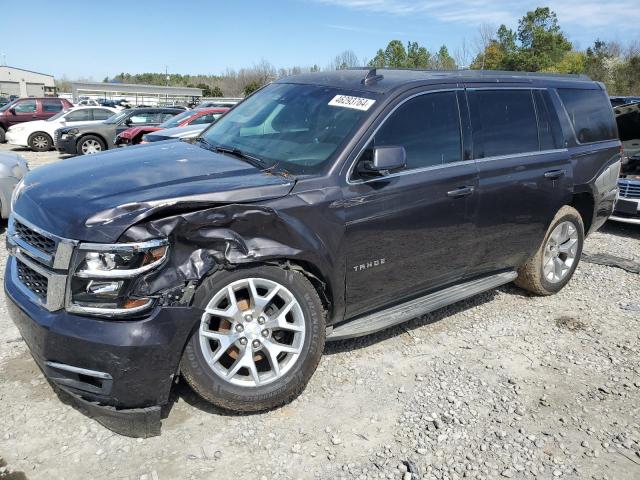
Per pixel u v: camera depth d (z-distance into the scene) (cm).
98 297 269
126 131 1341
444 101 407
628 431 330
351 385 360
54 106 2219
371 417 329
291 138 377
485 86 439
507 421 333
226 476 276
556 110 495
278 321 317
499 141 438
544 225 482
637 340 446
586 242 735
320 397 345
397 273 380
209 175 323
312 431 313
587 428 331
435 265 405
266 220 305
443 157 398
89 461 280
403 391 357
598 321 480
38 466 275
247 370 324
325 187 333
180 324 282
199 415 320
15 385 338
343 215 338
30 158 1672
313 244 322
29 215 297
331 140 358
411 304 407
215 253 291
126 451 288
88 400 280
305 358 325
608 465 300
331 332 359
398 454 299
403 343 421
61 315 272
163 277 277
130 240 270
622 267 625
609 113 556
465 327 455
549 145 483
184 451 291
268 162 355
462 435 318
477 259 437
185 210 286
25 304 288
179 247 283
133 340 269
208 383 301
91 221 270
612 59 4603
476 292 440
